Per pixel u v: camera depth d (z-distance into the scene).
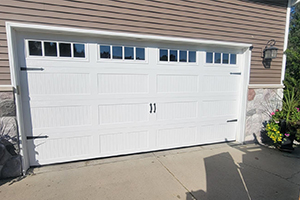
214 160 3.14
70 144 2.90
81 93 2.86
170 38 3.09
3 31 2.30
